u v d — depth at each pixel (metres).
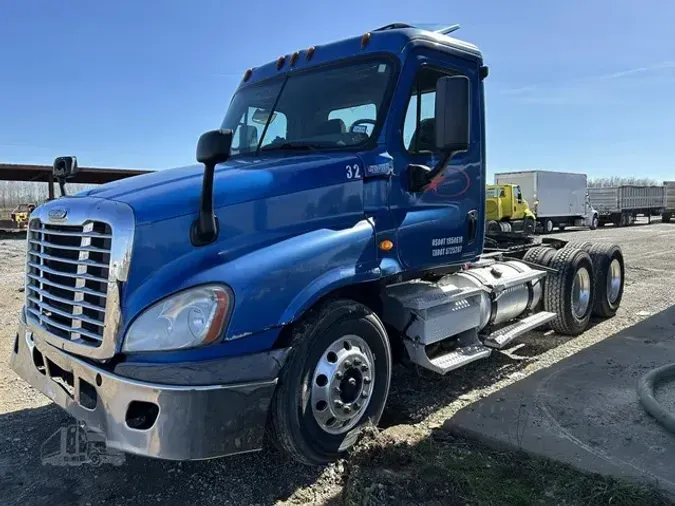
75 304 2.95
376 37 4.03
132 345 2.75
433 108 4.16
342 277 3.37
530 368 5.31
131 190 3.08
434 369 4.09
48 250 3.21
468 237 4.54
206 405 2.71
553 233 31.23
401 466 3.09
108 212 2.83
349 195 3.57
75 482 3.28
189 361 2.75
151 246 2.80
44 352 3.21
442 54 4.21
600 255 7.09
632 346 5.38
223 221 3.00
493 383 4.90
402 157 3.89
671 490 2.78
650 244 19.31
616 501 2.69
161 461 3.53
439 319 4.24
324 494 3.16
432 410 4.28
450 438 3.53
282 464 3.48
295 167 3.43
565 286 6.10
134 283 2.77
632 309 7.94
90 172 23.47
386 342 3.69
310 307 3.30
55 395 3.15
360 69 4.03
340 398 3.38
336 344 3.37
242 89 4.74
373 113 3.84
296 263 3.14
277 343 3.12
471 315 4.66
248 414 2.85
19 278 11.13
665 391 4.16
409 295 4.23
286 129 4.21
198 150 2.80
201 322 2.77
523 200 28.52
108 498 3.11
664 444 3.28
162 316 2.75
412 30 4.05
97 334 2.85
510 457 3.21
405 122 3.91
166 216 2.87
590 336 6.47
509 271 5.61
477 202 4.63
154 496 3.13
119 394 2.72
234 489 3.20
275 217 3.21
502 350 5.91
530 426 3.55
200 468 3.44
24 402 4.45
